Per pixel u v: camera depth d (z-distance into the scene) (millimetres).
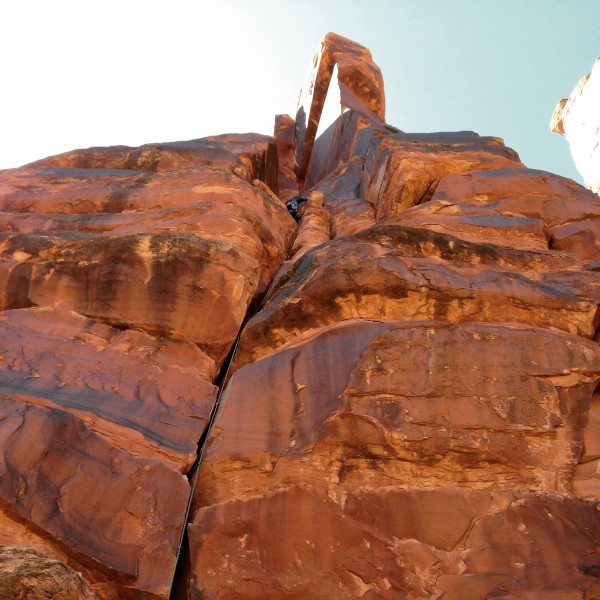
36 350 5895
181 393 5938
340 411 5352
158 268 6684
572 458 5094
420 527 4699
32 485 4422
